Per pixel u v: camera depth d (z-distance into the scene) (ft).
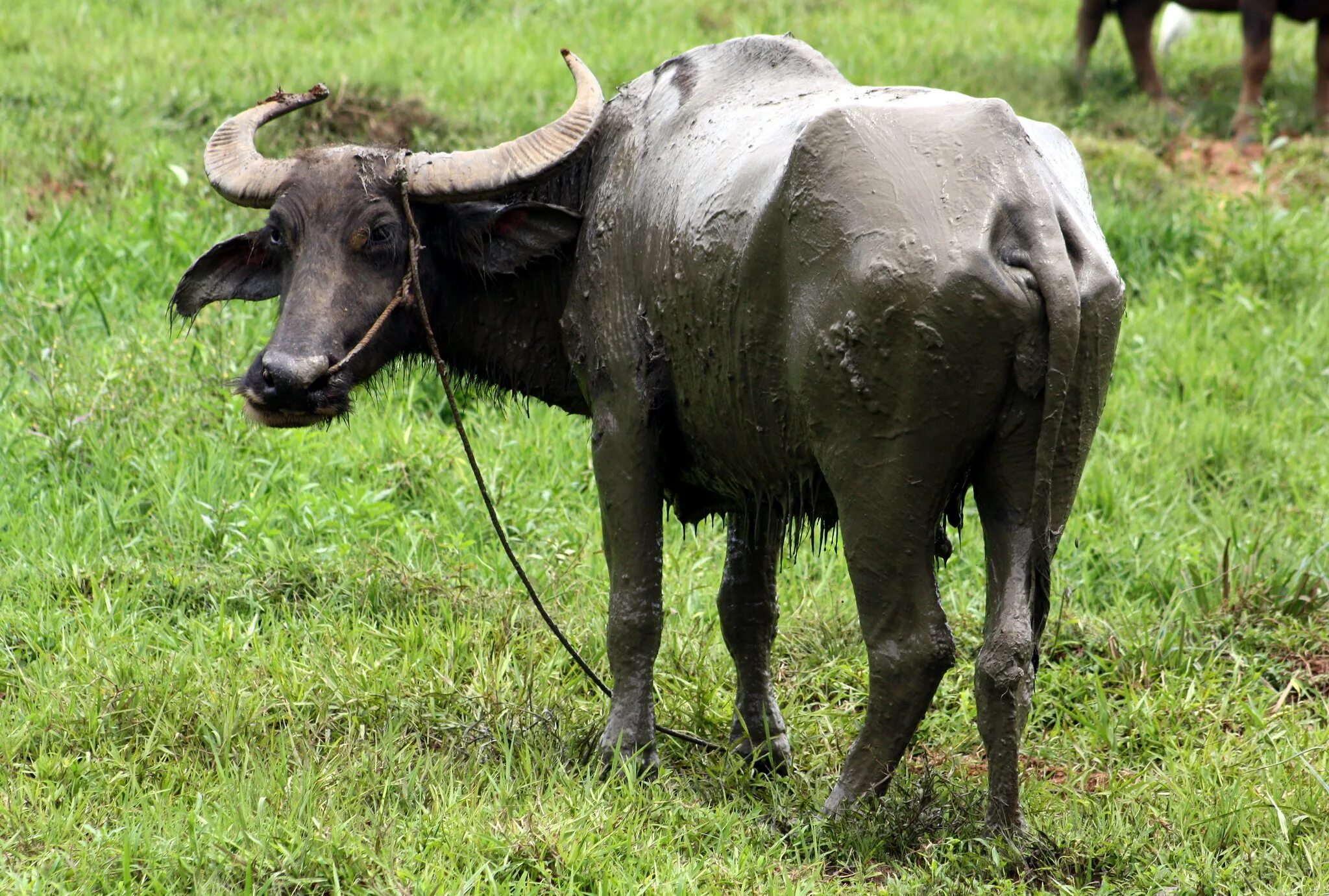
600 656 48.98
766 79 42.39
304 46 103.04
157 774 40.22
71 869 34.78
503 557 55.11
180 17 111.04
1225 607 52.19
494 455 61.41
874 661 36.81
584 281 43.06
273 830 35.63
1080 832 38.01
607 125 44.39
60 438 58.90
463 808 38.09
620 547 42.32
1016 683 34.96
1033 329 33.50
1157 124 103.86
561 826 36.50
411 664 46.24
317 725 43.11
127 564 52.24
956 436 34.45
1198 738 44.88
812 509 39.86
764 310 37.01
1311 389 71.15
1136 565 55.62
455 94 94.84
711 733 46.03
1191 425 66.49
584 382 43.65
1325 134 104.83
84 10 108.88
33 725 41.91
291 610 50.55
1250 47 102.89
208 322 67.15
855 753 38.01
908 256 33.65
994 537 35.60
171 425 60.90
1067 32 125.49
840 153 35.29
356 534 55.62
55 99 89.81
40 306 67.41
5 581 50.85
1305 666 49.26
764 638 44.68
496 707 43.57
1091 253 34.88
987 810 36.60
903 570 35.88
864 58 108.06
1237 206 86.28
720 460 41.32
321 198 41.70
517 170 41.93
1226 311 77.41
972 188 34.27
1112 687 48.98
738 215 37.65
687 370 40.09
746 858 36.47
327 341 40.50
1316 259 82.07
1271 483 62.54
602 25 114.83
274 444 60.64
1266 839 37.83
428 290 44.06
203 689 43.55
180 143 86.53
